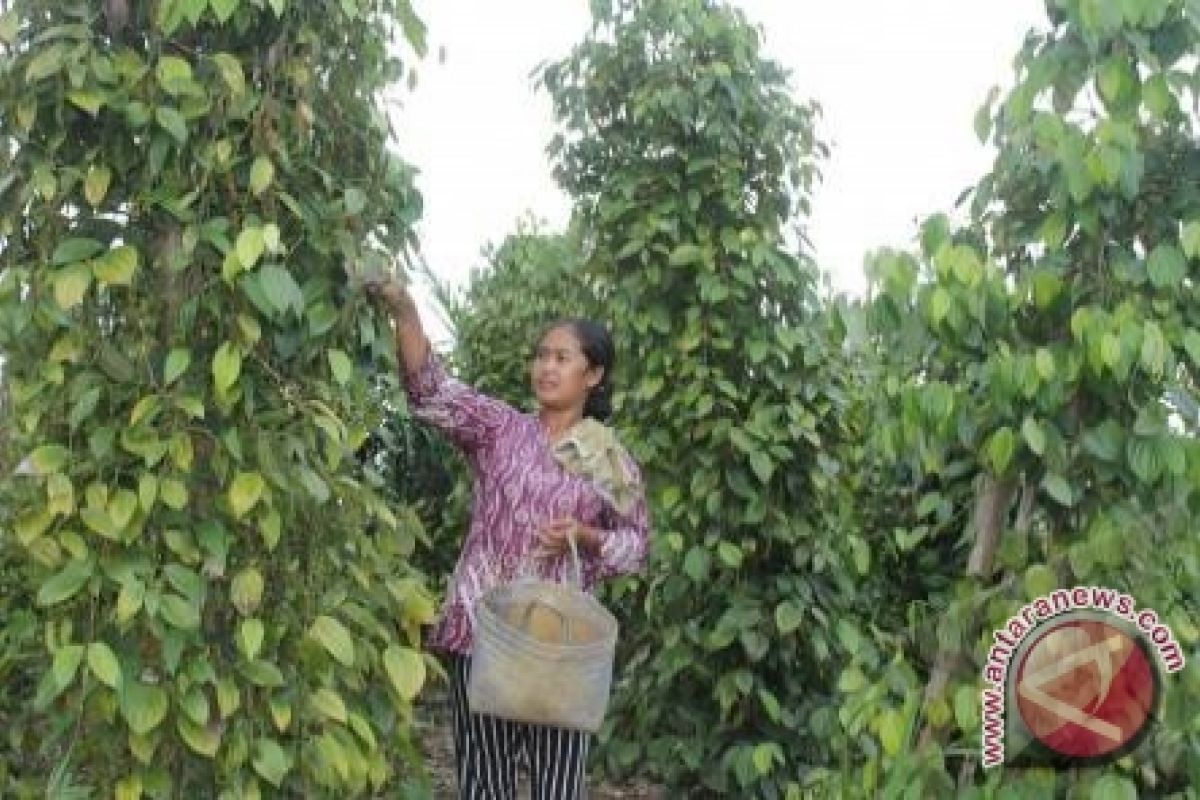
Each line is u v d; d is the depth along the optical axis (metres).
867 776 2.23
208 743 2.20
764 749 3.12
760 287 4.37
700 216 4.43
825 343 4.34
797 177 4.55
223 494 2.30
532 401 7.04
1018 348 2.10
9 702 2.38
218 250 2.25
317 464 2.36
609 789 4.92
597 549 2.84
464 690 2.85
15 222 2.30
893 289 2.12
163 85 2.19
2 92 2.25
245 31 2.29
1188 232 2.02
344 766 2.29
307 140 2.34
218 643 2.30
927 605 2.43
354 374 2.46
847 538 4.40
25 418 2.28
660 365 4.38
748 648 4.14
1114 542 2.04
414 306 2.61
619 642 4.89
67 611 2.25
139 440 2.21
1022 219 2.16
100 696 2.21
